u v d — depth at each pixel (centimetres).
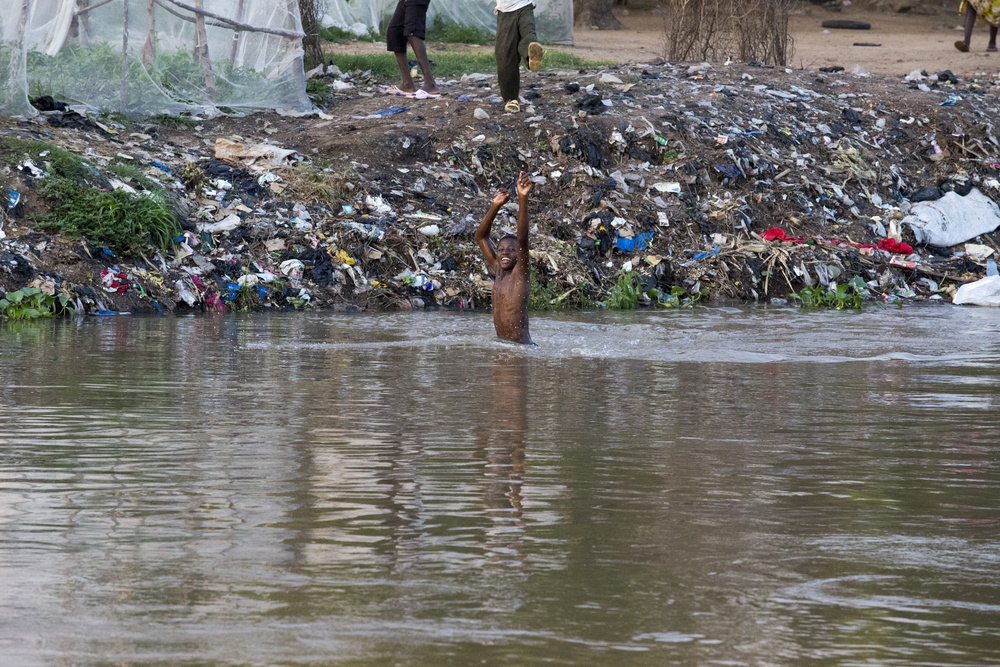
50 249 3083
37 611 835
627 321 2897
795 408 1675
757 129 4272
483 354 2253
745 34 5322
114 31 3981
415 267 3384
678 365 2123
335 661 755
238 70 4172
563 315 3064
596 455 1338
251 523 1046
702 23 5409
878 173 4262
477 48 5988
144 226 3206
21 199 3206
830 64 5912
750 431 1496
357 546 982
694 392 1816
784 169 4134
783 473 1259
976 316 3086
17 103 3684
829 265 3672
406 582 897
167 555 955
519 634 799
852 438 1455
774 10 5331
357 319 2906
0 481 1192
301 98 4206
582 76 4612
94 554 959
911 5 8838
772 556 967
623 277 3466
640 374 2006
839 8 8844
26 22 3703
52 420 1536
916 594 882
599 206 3759
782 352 2316
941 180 4309
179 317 2931
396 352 2273
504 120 4072
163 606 845
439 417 1576
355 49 5675
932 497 1162
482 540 1002
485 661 757
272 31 4159
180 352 2250
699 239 3772
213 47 4150
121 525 1038
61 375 1944
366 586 889
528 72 4791
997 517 1091
